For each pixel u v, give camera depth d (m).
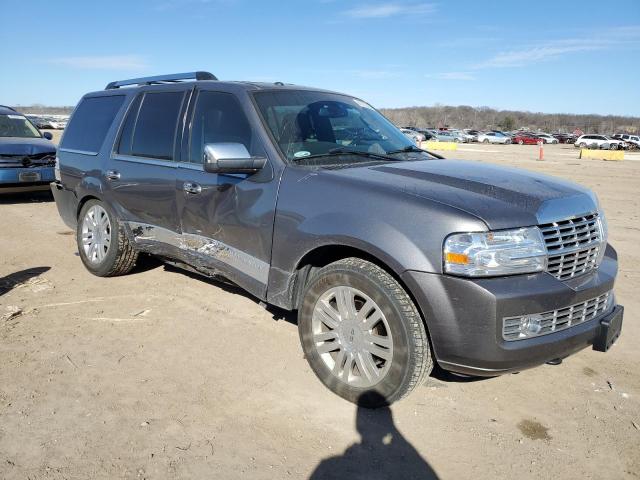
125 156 4.98
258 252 3.72
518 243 2.86
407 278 2.92
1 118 10.99
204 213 4.12
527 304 2.83
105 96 5.62
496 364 2.84
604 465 2.83
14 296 4.97
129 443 2.86
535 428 3.13
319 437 2.97
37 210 9.49
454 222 2.86
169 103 4.70
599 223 3.34
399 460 2.81
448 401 3.38
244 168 3.61
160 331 4.26
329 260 3.58
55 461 2.70
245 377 3.58
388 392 3.10
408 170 3.52
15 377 3.49
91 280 5.45
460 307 2.82
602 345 3.19
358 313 3.21
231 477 2.64
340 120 4.27
